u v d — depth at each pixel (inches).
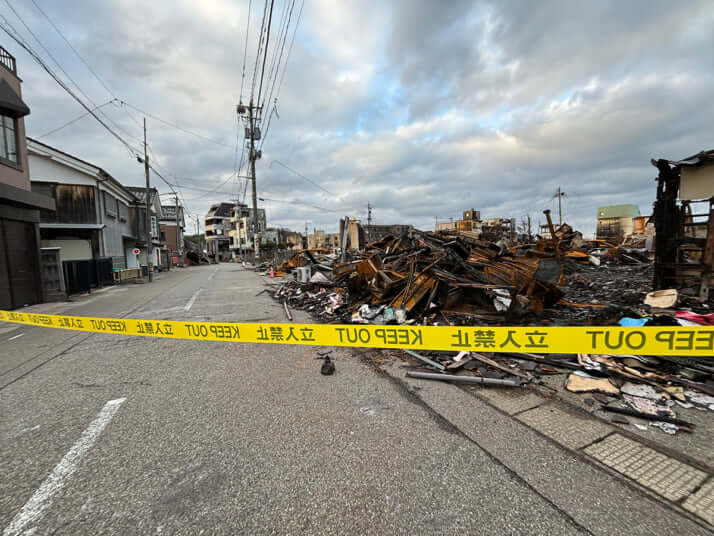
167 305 388.8
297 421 112.7
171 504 75.7
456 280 247.4
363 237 1528.1
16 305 398.6
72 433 108.7
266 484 81.7
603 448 93.4
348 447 96.7
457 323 218.7
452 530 66.9
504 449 94.1
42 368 176.4
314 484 81.3
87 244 726.5
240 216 2800.2
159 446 99.5
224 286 617.9
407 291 243.0
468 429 105.2
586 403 119.6
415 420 111.7
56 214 674.2
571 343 132.8
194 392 139.8
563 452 92.2
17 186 416.5
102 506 75.6
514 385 134.2
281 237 3390.7
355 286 313.1
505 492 77.3
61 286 465.4
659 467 84.6
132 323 217.3
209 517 71.6
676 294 216.1
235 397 133.6
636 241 991.6
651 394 119.3
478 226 2167.8
